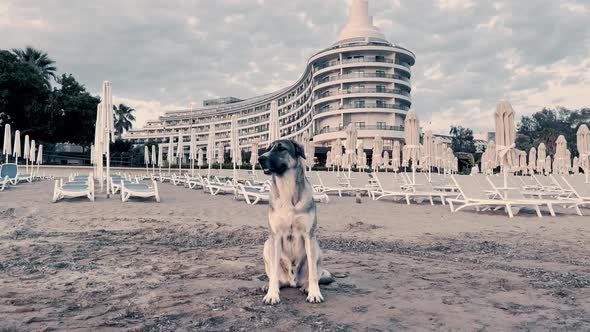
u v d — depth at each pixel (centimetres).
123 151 5747
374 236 680
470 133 8688
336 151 2764
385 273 427
